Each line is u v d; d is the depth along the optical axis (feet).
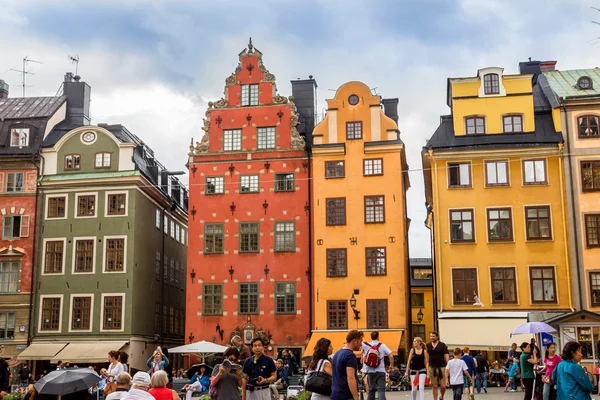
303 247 142.41
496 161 136.05
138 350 147.84
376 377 58.80
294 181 145.48
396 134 142.72
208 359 139.64
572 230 131.23
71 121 168.86
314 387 39.83
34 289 149.38
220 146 149.38
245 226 145.07
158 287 162.81
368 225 139.23
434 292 162.91
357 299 136.46
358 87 145.38
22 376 136.05
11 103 169.68
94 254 149.07
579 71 150.71
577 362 40.32
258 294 141.69
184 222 188.85
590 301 128.16
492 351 134.51
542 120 138.31
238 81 151.53
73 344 144.97
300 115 159.63
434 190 136.36
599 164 133.28
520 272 131.13
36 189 153.69
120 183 150.92
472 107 139.64
